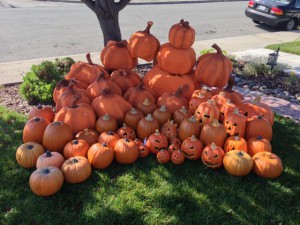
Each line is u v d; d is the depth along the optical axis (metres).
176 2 11.64
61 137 2.25
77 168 2.03
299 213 1.94
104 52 3.09
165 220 1.83
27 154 2.14
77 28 6.80
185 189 2.06
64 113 2.42
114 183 2.09
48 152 2.08
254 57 4.84
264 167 2.15
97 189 2.04
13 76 3.84
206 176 2.19
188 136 2.40
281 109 3.34
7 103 3.16
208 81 2.91
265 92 3.76
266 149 2.29
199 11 10.17
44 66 3.38
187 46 2.87
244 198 2.02
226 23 8.55
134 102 2.73
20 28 6.54
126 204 1.92
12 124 2.72
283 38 6.98
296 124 2.99
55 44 5.56
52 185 1.90
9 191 1.97
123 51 3.06
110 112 2.54
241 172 2.14
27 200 1.91
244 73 4.28
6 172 2.14
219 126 2.35
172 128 2.44
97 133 2.44
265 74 4.31
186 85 2.75
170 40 2.87
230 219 1.87
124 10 9.32
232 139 2.31
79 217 1.81
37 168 2.08
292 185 2.18
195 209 1.92
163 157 2.27
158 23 7.82
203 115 2.50
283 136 2.77
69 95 2.59
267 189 2.11
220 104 2.71
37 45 5.44
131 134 2.42
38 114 2.53
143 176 2.17
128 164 2.28
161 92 2.93
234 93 2.91
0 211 1.84
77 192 2.00
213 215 1.88
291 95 3.72
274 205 1.99
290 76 4.09
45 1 10.13
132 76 3.07
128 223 1.80
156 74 2.97
